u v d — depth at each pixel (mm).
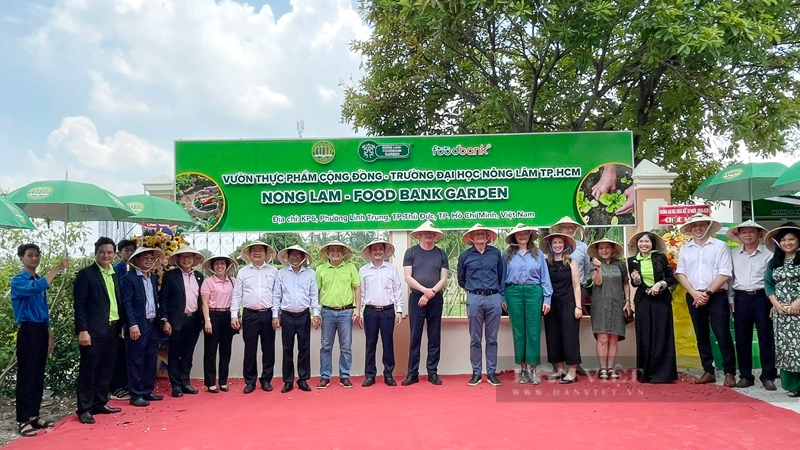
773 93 13711
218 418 6918
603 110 15070
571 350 8438
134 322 7520
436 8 11781
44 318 6703
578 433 5914
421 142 9922
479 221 9883
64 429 6586
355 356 9477
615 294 8570
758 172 8938
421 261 8703
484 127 13812
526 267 8469
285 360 8508
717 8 10969
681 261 8289
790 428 5938
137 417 7066
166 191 9898
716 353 8883
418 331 8672
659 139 14656
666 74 13891
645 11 11188
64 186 6910
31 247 6676
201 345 9484
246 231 9875
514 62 15547
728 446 5414
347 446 5656
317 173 9898
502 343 9398
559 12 11625
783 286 7238
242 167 9914
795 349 7090
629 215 9805
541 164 9883
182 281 8305
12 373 8352
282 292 8594
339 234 9875
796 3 13117
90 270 7078
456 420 6512
